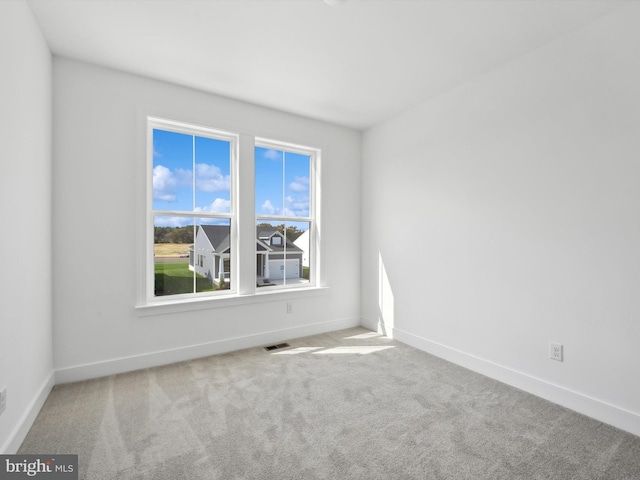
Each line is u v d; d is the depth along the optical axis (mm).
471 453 1653
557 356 2166
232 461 1584
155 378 2506
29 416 1815
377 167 3750
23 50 1756
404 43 2232
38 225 2012
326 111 3412
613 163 1902
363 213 3965
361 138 3992
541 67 2246
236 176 3188
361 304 4000
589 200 2006
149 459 1592
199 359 2912
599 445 1721
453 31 2098
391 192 3562
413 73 2633
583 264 2039
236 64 2514
